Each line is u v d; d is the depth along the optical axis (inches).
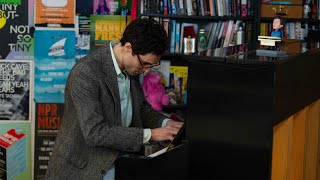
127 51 80.7
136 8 153.3
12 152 157.2
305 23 163.9
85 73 79.7
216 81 66.8
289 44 93.0
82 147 81.7
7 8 153.2
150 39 77.8
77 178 81.3
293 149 83.4
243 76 64.6
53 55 156.0
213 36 158.9
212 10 155.6
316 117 92.2
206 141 68.7
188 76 68.9
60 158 81.6
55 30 155.3
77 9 155.2
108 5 155.9
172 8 154.2
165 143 85.6
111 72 82.0
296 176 84.8
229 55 69.7
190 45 155.4
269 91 63.0
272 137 63.5
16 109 156.8
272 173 69.7
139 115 90.1
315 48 87.2
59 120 158.2
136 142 78.4
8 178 157.8
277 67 62.9
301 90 78.4
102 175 80.3
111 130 77.8
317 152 95.1
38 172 158.9
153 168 73.5
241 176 66.4
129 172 74.9
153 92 149.9
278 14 157.3
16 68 155.5
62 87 157.3
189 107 69.3
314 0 161.8
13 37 154.3
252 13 157.2
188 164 70.6
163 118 92.7
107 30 156.3
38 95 157.1
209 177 69.2
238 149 66.2
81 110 78.2
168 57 159.5
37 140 158.2
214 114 67.6
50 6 154.3
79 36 156.0
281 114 67.4
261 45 87.7
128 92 88.3
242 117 65.4
